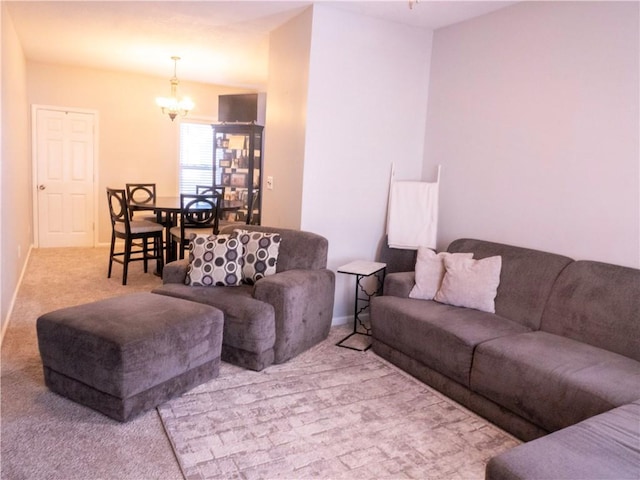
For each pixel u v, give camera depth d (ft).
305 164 11.64
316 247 10.84
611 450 4.80
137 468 6.30
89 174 21.11
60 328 7.61
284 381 9.02
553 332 8.66
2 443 6.71
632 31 8.39
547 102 9.91
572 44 9.37
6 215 11.57
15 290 13.56
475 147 11.64
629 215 8.57
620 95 8.61
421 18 11.83
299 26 11.81
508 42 10.69
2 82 11.11
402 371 9.71
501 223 11.05
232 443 6.95
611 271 8.34
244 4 11.29
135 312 8.08
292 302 9.57
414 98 12.91
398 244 12.68
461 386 8.35
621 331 7.70
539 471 4.46
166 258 17.22
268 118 13.79
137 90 21.44
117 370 7.08
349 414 7.93
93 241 21.61
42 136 20.12
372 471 6.47
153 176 22.34
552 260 9.32
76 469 6.22
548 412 6.75
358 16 11.71
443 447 7.09
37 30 14.39
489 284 9.70
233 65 18.24
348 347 10.91
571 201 9.53
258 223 22.04
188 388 8.36
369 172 12.57
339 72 11.69
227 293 10.04
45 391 8.19
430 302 10.12
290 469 6.43
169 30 13.83
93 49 16.69
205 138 23.16
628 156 8.54
